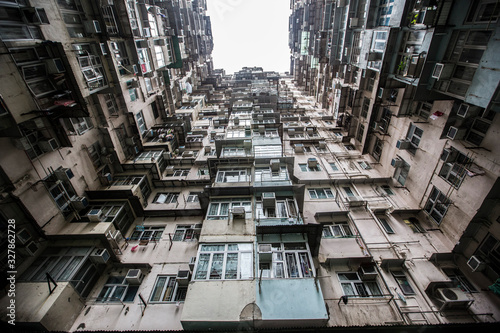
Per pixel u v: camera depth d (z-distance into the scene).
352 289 10.80
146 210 16.59
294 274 9.62
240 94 35.78
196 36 46.06
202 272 9.75
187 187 19.70
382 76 16.86
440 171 13.70
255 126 21.47
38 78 11.35
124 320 10.66
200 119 33.88
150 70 22.12
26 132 11.91
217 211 12.77
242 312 8.18
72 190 14.60
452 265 12.36
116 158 18.45
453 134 12.05
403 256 12.68
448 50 11.10
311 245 11.39
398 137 17.52
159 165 20.23
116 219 14.75
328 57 30.41
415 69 12.46
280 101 34.97
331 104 31.06
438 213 13.88
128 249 14.44
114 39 17.25
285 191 13.50
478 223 11.54
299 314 8.07
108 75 17.05
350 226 14.46
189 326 8.21
